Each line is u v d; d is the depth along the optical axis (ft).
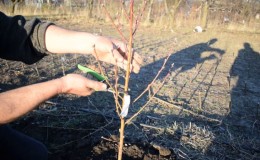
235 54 29.99
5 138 7.07
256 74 23.36
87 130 11.94
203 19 48.75
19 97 4.40
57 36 6.31
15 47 6.21
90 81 5.19
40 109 13.42
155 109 14.85
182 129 12.84
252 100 17.69
